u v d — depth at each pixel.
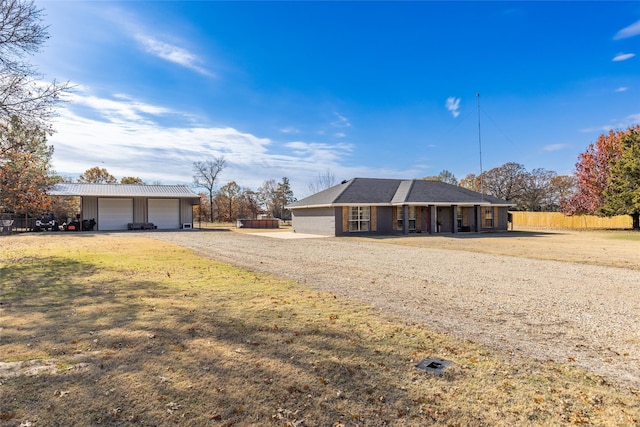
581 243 18.14
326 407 2.90
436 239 20.86
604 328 5.01
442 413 2.84
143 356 3.79
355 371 3.55
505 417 2.78
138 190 33.44
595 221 36.69
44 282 7.70
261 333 4.57
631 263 11.05
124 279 8.09
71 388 3.09
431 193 26.61
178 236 23.73
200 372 3.45
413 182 28.23
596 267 10.39
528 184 51.16
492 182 52.69
